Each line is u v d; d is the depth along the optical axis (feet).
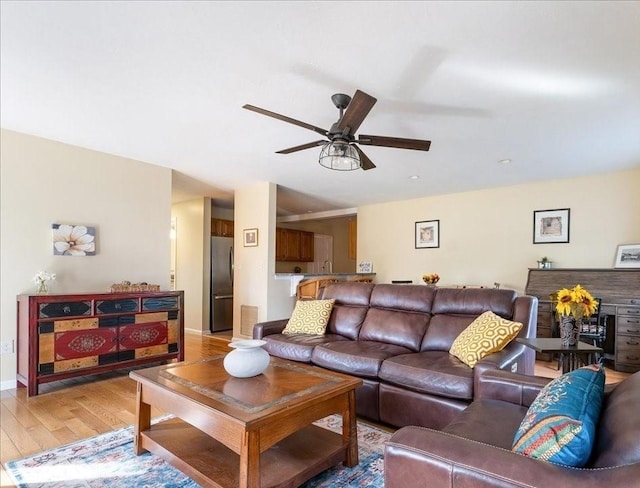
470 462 3.51
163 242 15.11
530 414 4.17
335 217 26.23
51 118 10.35
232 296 22.99
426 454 3.73
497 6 5.73
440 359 8.62
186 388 6.46
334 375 7.30
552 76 7.75
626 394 4.04
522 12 5.85
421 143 8.78
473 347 8.20
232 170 15.65
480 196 18.93
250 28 6.33
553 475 3.19
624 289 14.03
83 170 12.94
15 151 11.51
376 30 6.34
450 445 3.74
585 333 13.52
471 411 5.50
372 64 7.41
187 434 7.16
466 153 12.92
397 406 8.42
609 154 12.98
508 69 7.52
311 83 8.20
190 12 5.95
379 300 11.70
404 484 3.83
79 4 5.79
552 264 16.74
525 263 17.49
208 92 8.69
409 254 21.33
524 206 17.60
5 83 8.33
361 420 9.12
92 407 9.79
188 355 15.75
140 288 13.37
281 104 9.27
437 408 7.79
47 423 8.80
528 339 8.95
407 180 17.04
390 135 11.14
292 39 6.63
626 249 14.97
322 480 6.50
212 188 19.12
